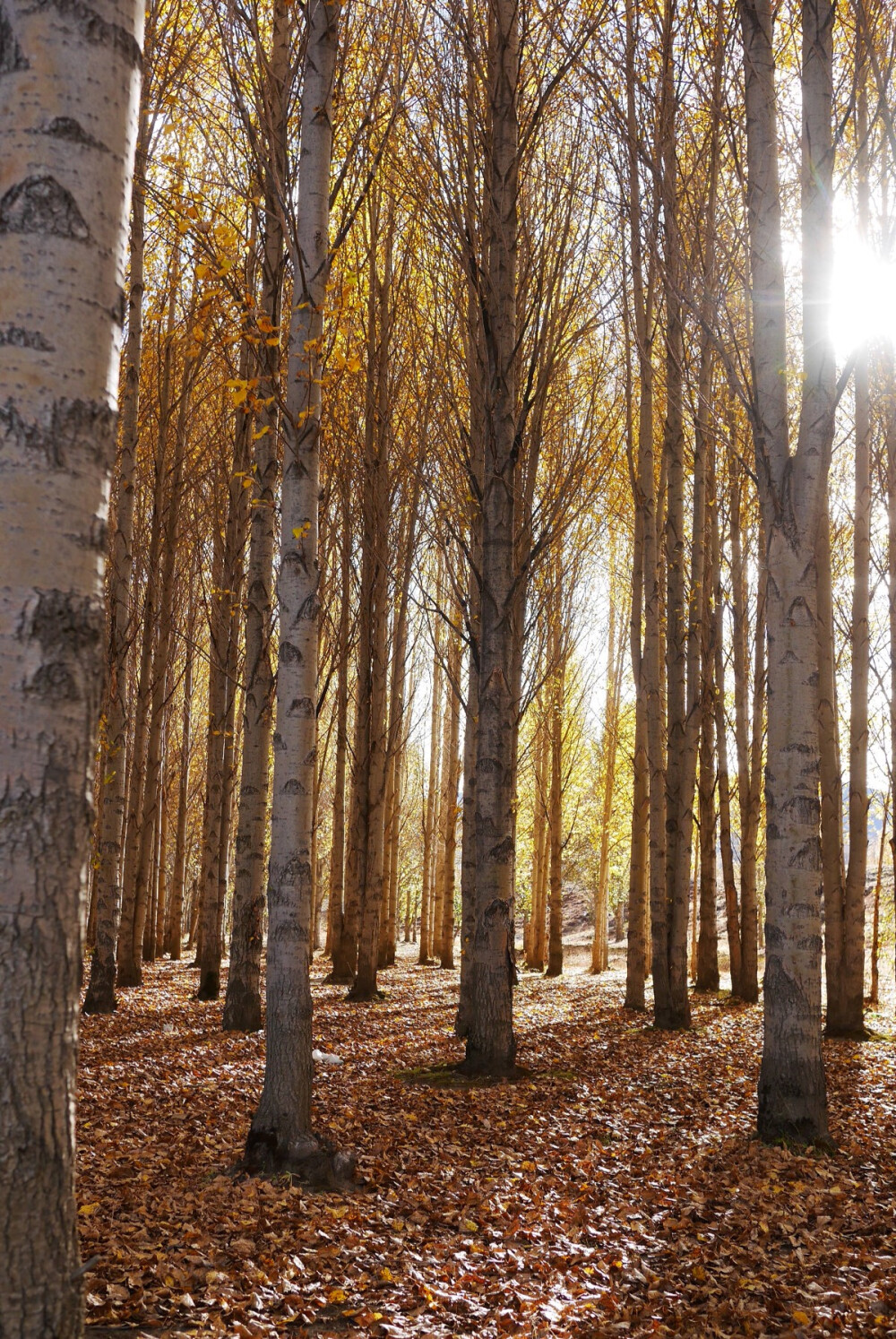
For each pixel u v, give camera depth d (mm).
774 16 8289
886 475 14977
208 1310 4020
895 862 17578
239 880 11523
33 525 2260
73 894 2291
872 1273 4656
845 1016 12680
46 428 2281
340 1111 7742
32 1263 2152
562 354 12086
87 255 2355
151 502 18812
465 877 15078
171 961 22453
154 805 20109
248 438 15141
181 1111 7465
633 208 12172
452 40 10164
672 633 13398
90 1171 5820
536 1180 6160
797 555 7156
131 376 12641
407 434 15867
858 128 11258
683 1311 4281
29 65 2312
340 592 19406
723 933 38625
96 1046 9938
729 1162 6457
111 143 2420
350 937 18703
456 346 12406
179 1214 5047
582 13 10938
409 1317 4191
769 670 7242
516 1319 4203
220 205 11188
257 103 6816
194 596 23188
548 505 13320
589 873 43750
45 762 2240
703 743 18047
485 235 10078
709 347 12102
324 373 6445
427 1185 5988
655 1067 10289
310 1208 5254
